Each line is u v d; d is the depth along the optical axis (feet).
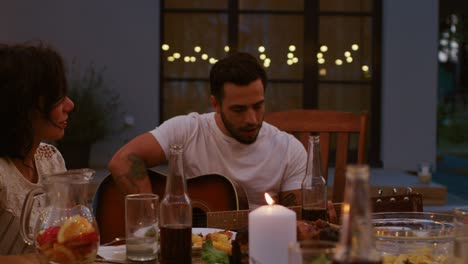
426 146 25.22
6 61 6.80
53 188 5.28
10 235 6.87
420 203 6.92
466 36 52.65
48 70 6.84
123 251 5.83
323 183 6.17
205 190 8.36
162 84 25.26
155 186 8.86
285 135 9.02
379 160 25.48
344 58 25.49
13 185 6.89
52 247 5.14
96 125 22.58
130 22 24.25
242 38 25.38
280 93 25.54
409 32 25.03
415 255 5.37
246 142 8.61
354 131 10.03
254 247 4.62
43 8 23.97
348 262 3.53
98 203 8.79
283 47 25.45
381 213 6.39
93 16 24.12
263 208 4.66
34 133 6.96
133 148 8.68
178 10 25.13
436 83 25.11
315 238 5.10
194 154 8.79
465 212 5.03
